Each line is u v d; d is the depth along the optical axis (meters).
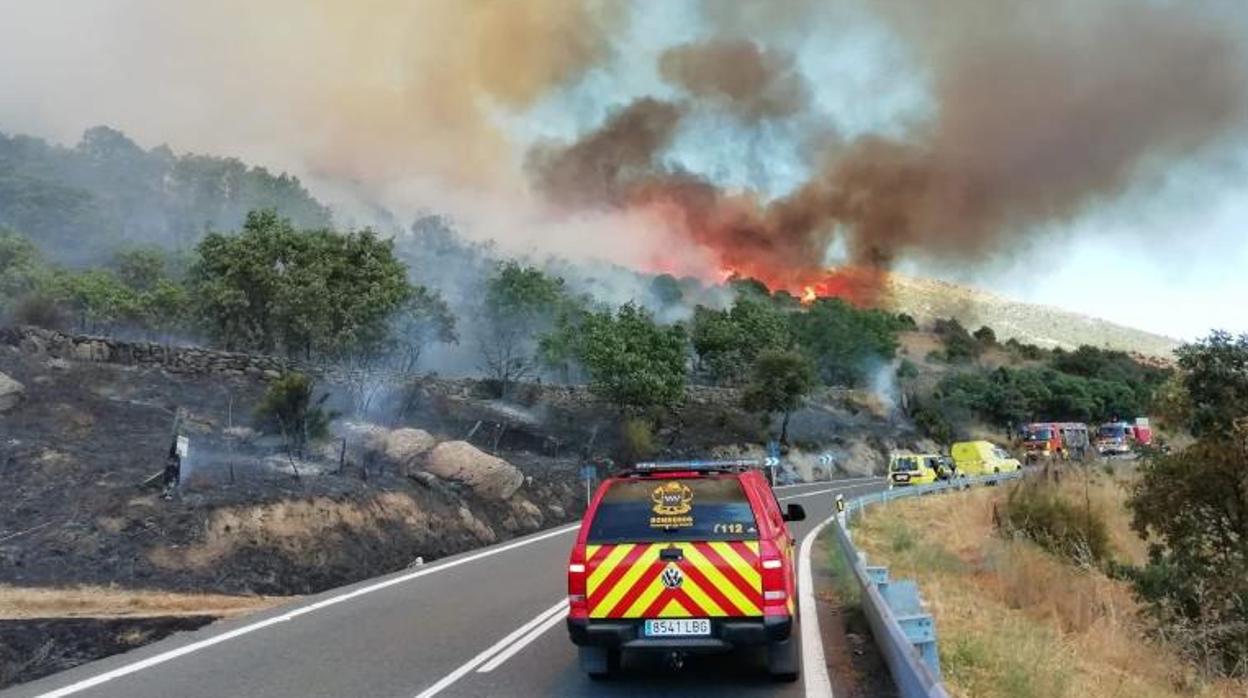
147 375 32.16
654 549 7.84
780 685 8.09
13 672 11.44
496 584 15.52
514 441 42.28
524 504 29.95
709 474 8.13
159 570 16.59
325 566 19.11
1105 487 25.91
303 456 25.64
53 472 19.67
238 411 29.81
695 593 7.71
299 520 19.73
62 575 15.66
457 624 11.78
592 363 51.09
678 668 9.02
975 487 37.72
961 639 9.26
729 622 7.67
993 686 7.88
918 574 15.67
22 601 14.41
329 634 11.23
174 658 10.02
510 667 9.24
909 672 6.00
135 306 54.88
